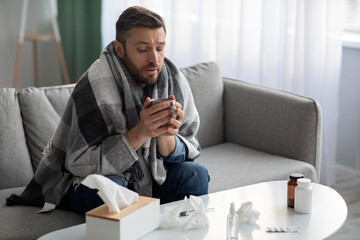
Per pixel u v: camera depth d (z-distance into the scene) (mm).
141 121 1843
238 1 3477
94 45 4316
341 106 3371
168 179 2057
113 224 1507
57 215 1953
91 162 1896
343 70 3320
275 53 3355
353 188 3195
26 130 2334
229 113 2855
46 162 2023
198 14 3631
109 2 4168
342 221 1739
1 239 1796
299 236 1630
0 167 2238
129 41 1934
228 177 2387
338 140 3414
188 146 2105
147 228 1615
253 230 1663
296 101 2588
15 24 4477
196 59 3713
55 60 4668
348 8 3254
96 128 1934
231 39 3531
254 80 3471
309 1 3084
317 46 3141
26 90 2367
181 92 2160
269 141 2686
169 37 3832
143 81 1991
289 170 2473
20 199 2043
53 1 4605
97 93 1942
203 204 1722
